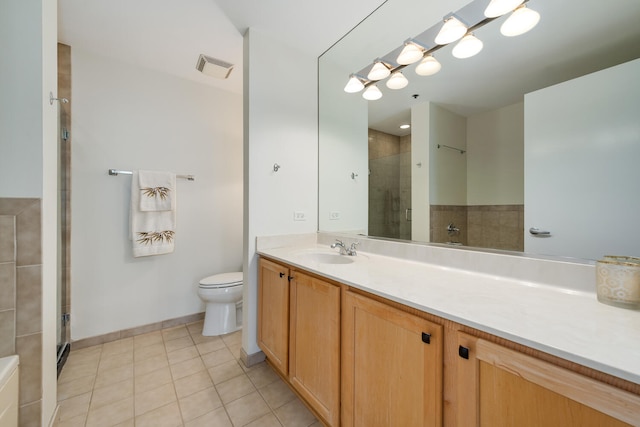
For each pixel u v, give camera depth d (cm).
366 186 186
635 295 76
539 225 107
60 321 181
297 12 161
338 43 192
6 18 106
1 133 105
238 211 273
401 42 167
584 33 98
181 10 159
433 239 147
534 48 111
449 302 85
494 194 121
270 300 168
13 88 106
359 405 106
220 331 222
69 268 192
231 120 269
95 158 203
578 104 99
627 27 91
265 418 134
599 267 84
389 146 172
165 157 234
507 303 84
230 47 197
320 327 126
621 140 90
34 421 108
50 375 123
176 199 238
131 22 170
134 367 176
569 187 100
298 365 142
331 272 123
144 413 137
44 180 113
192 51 202
